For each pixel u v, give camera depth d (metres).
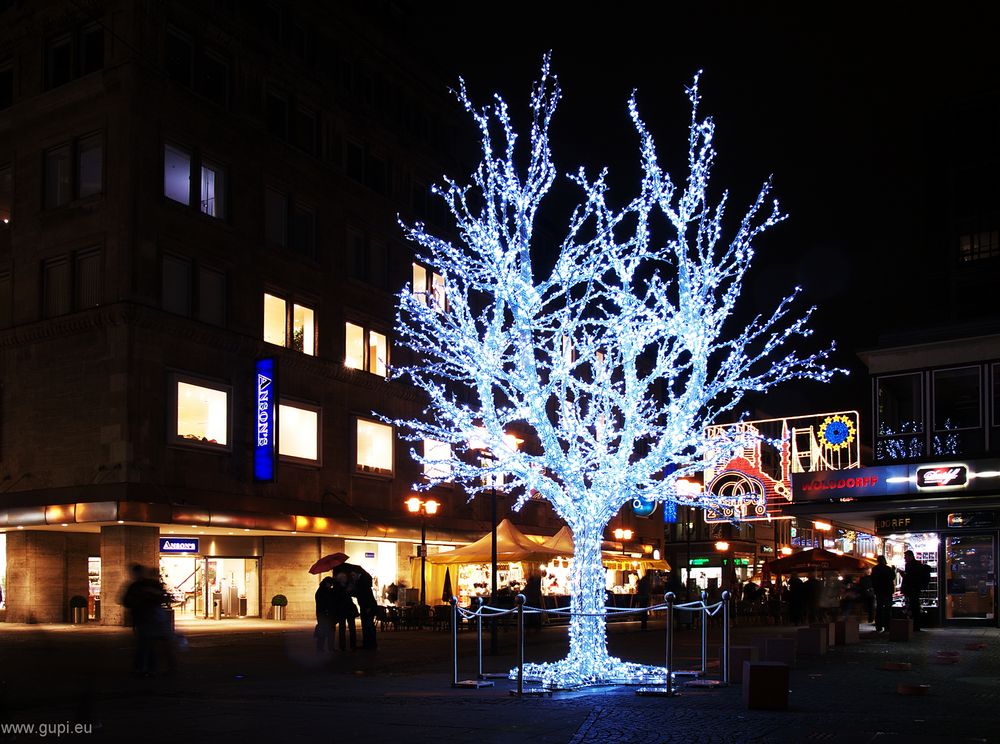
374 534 41.97
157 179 34.22
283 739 10.02
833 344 22.78
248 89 38.47
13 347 35.06
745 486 37.69
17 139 36.28
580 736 10.16
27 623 33.66
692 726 10.79
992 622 32.12
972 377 33.62
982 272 69.62
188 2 35.78
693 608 15.72
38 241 35.06
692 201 16.42
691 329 16.30
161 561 39.09
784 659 17.75
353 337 43.44
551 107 17.36
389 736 10.20
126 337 32.41
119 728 10.78
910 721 11.02
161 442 33.12
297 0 41.34
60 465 33.25
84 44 35.31
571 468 16.62
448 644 26.77
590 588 16.44
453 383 48.91
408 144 47.88
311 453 39.91
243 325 37.19
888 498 33.66
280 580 39.62
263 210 38.81
